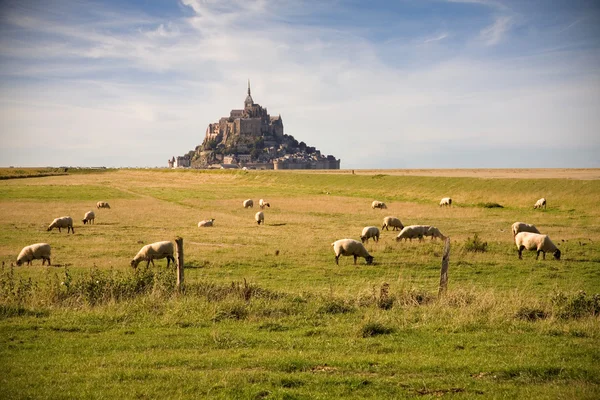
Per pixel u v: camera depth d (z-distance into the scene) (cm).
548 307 1402
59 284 1617
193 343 1103
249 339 1127
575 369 929
